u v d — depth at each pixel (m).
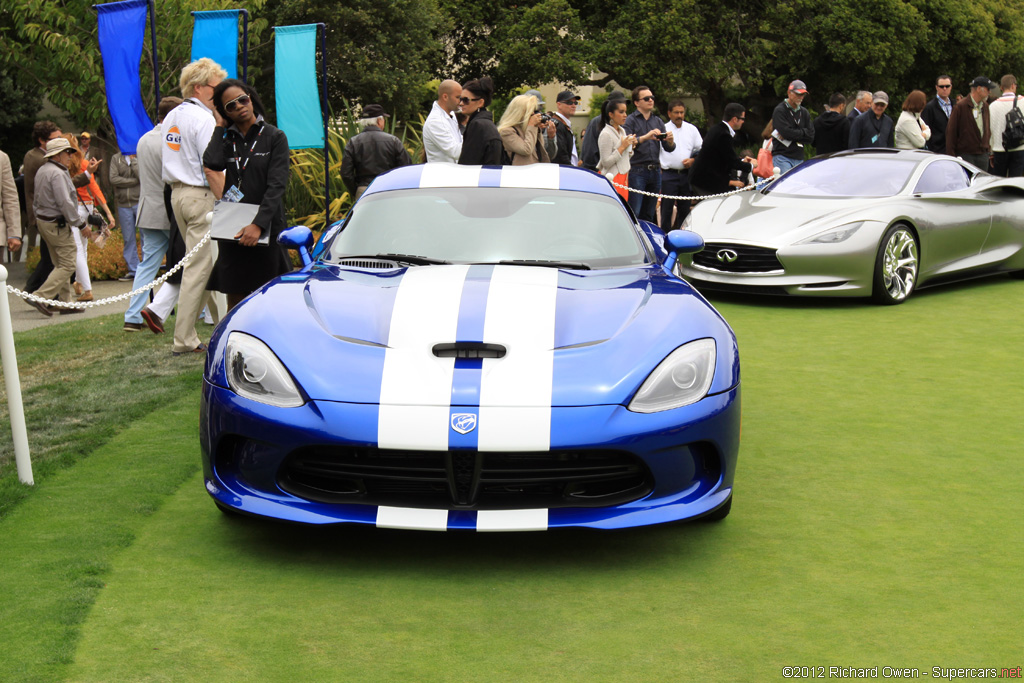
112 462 4.20
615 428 3.04
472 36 26.61
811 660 2.54
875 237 7.72
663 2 25.16
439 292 3.56
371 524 3.05
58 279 8.25
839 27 25.19
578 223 4.37
